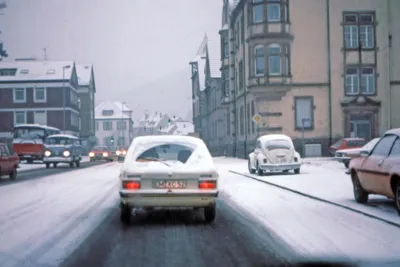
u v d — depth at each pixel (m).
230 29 47.47
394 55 37.56
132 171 8.64
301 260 6.10
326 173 21.02
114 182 19.42
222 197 13.42
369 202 11.37
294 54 36.25
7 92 69.75
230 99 48.03
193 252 6.69
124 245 7.21
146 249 6.93
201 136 75.25
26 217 9.99
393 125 37.19
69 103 70.38
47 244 7.30
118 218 9.83
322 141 36.28
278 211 10.41
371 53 36.91
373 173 10.05
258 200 12.52
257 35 35.81
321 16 36.56
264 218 9.49
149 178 8.61
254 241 7.34
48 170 29.31
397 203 9.20
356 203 11.21
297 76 36.22
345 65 36.66
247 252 6.62
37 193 14.98
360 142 31.39
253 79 35.97
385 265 5.79
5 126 69.56
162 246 7.11
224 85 51.56
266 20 35.81
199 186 8.65
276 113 35.94
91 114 90.75
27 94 69.88
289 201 12.21
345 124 36.50
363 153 10.67
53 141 32.88
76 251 6.82
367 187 10.62
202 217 9.81
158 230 8.42
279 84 35.62
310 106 36.34
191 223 9.12
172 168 8.66
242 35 41.84
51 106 69.81
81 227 8.78
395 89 37.41
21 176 23.55
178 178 8.62
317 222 8.90
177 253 6.64
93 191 15.61
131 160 9.03
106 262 6.19
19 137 40.62
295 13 36.34
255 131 37.00
